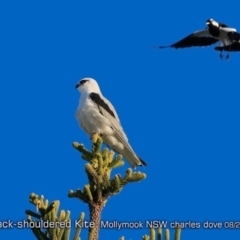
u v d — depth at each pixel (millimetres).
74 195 10289
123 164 11031
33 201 9977
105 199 10391
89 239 9930
